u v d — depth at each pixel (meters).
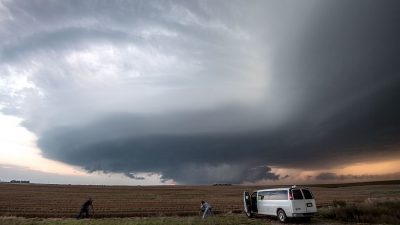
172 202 62.62
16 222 25.11
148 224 23.94
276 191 26.81
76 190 115.38
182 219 26.78
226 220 25.97
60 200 65.81
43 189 115.75
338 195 83.00
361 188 142.50
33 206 50.25
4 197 71.94
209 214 31.20
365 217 26.33
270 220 27.23
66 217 36.12
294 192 25.62
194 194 99.19
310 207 25.62
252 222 25.27
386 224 24.16
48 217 36.56
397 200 30.94
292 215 24.88
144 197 81.69
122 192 108.50
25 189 112.56
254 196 29.47
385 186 158.25
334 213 28.42
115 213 39.59
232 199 73.38
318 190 129.25
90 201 34.91
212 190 129.50
